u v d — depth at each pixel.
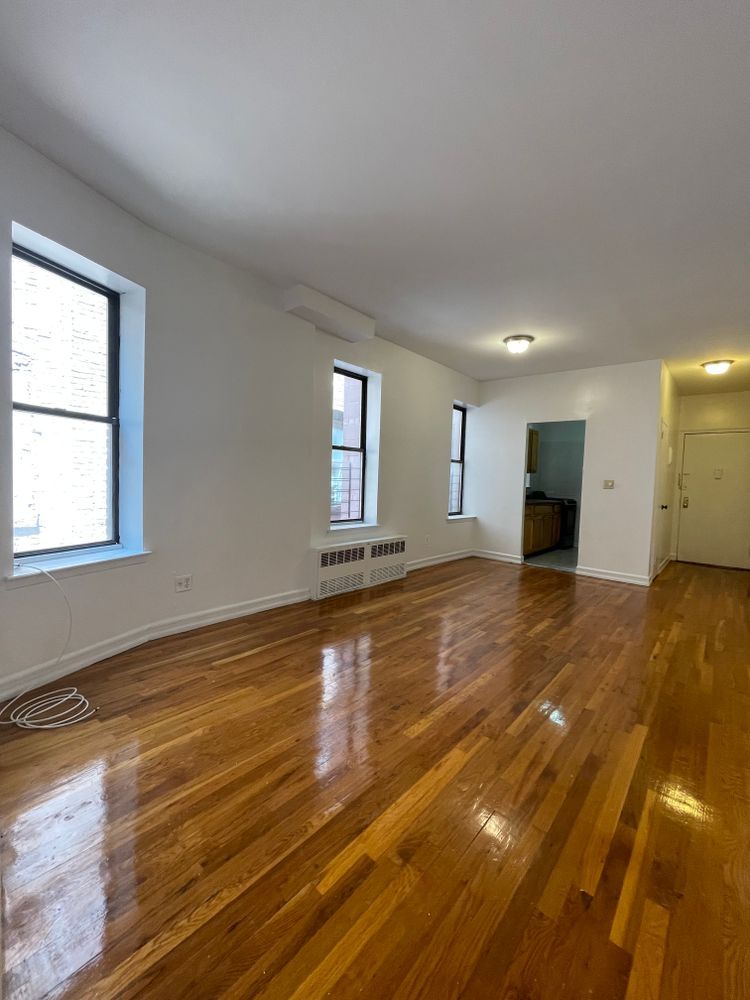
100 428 2.72
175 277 2.86
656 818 1.54
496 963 1.05
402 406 5.15
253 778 1.67
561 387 5.78
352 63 1.54
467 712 2.21
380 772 1.73
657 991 1.00
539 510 7.15
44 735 1.88
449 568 5.72
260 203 2.42
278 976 1.01
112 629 2.64
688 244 2.64
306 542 4.01
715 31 1.36
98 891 1.19
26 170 2.04
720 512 6.54
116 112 1.81
